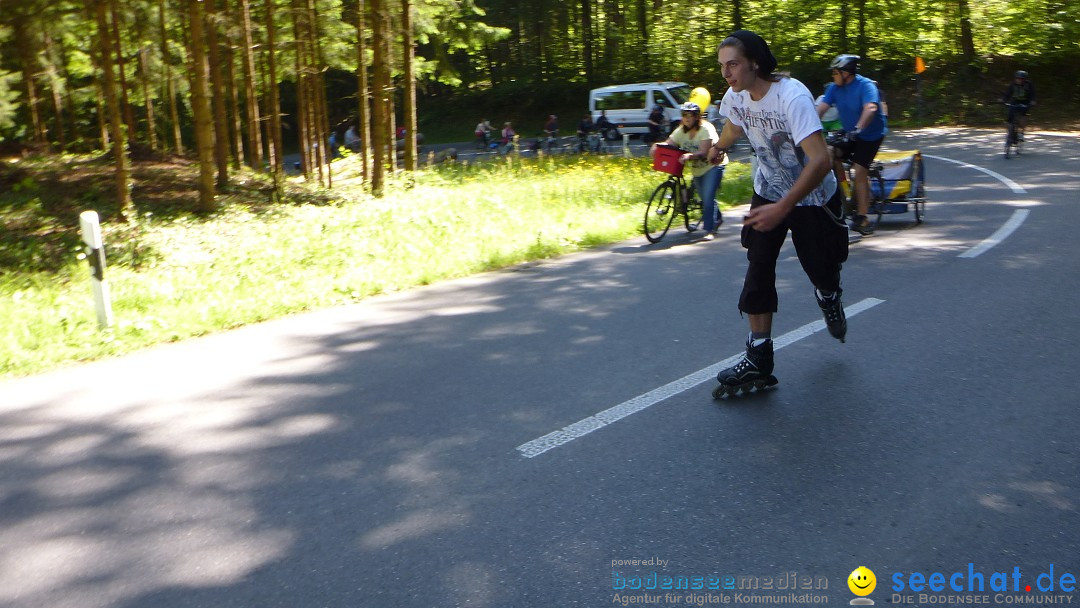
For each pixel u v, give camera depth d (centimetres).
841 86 962
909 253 888
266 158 3781
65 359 618
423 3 1953
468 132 4712
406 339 645
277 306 741
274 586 319
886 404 477
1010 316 642
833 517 356
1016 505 362
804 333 612
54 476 421
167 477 416
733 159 2328
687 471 402
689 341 609
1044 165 1697
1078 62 3338
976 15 3584
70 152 2469
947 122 3194
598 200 1408
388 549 342
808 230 488
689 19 4366
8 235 1233
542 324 672
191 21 1441
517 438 448
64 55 2327
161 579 326
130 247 1130
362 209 1401
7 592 320
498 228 1123
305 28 1939
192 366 595
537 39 4856
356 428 470
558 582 315
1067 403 472
